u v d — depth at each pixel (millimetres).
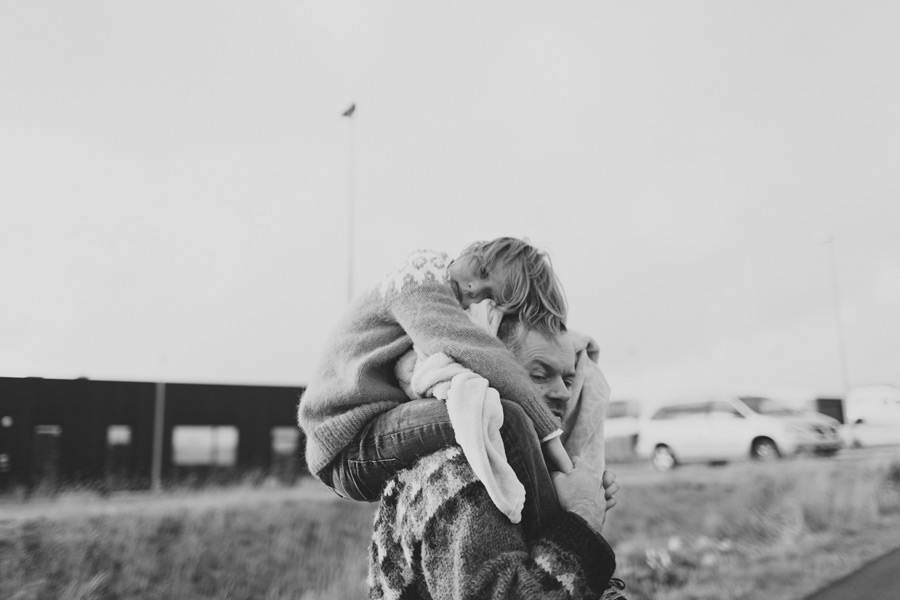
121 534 7742
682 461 15117
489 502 1077
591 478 1260
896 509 10867
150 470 13664
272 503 9070
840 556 8438
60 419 12203
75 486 10852
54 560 7105
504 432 1172
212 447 15789
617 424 17219
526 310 1426
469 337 1278
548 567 1055
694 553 8805
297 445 17094
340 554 8789
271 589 8141
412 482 1158
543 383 1415
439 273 1419
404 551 1137
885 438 15805
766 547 9117
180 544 8031
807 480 11164
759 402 15094
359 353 1374
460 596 1012
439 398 1196
